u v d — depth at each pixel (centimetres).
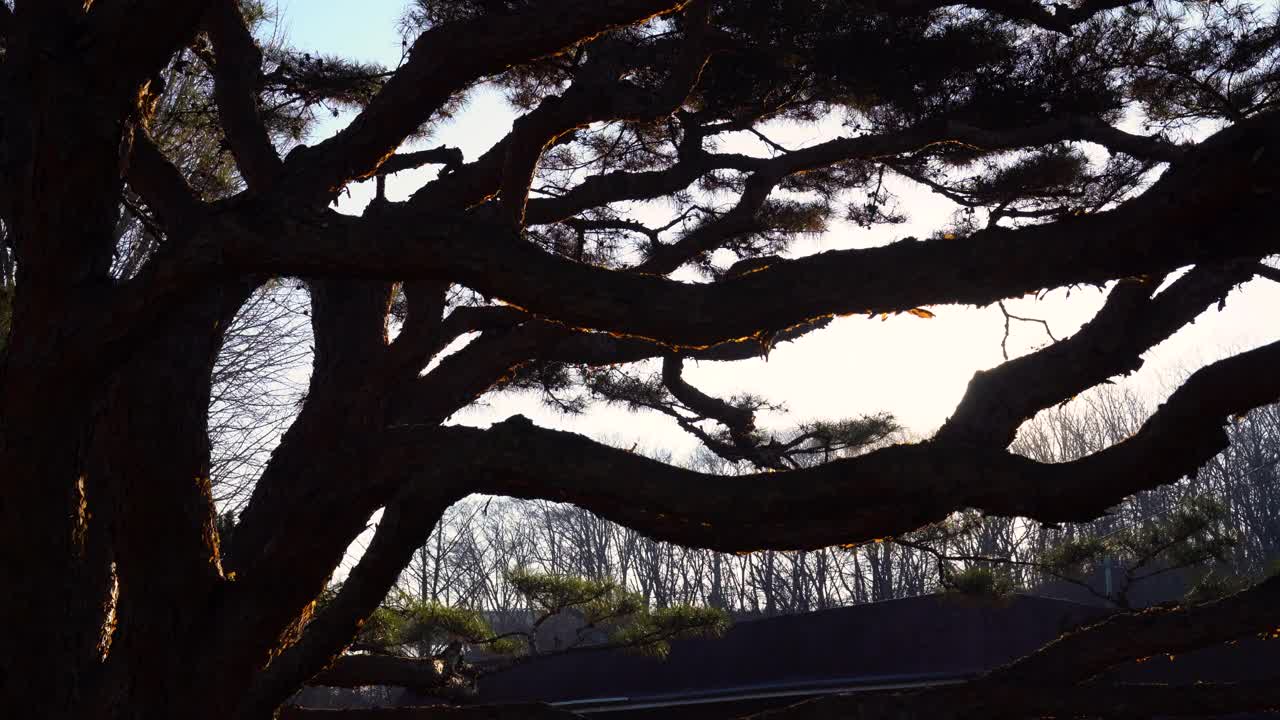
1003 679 371
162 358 385
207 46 649
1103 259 230
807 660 1823
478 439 323
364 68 738
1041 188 798
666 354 754
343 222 292
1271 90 712
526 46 366
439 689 742
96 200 331
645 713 1473
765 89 720
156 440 378
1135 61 716
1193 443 248
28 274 327
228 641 367
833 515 283
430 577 4112
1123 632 377
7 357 333
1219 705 357
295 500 352
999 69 706
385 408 495
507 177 408
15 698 348
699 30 445
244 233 295
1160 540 1144
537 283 274
